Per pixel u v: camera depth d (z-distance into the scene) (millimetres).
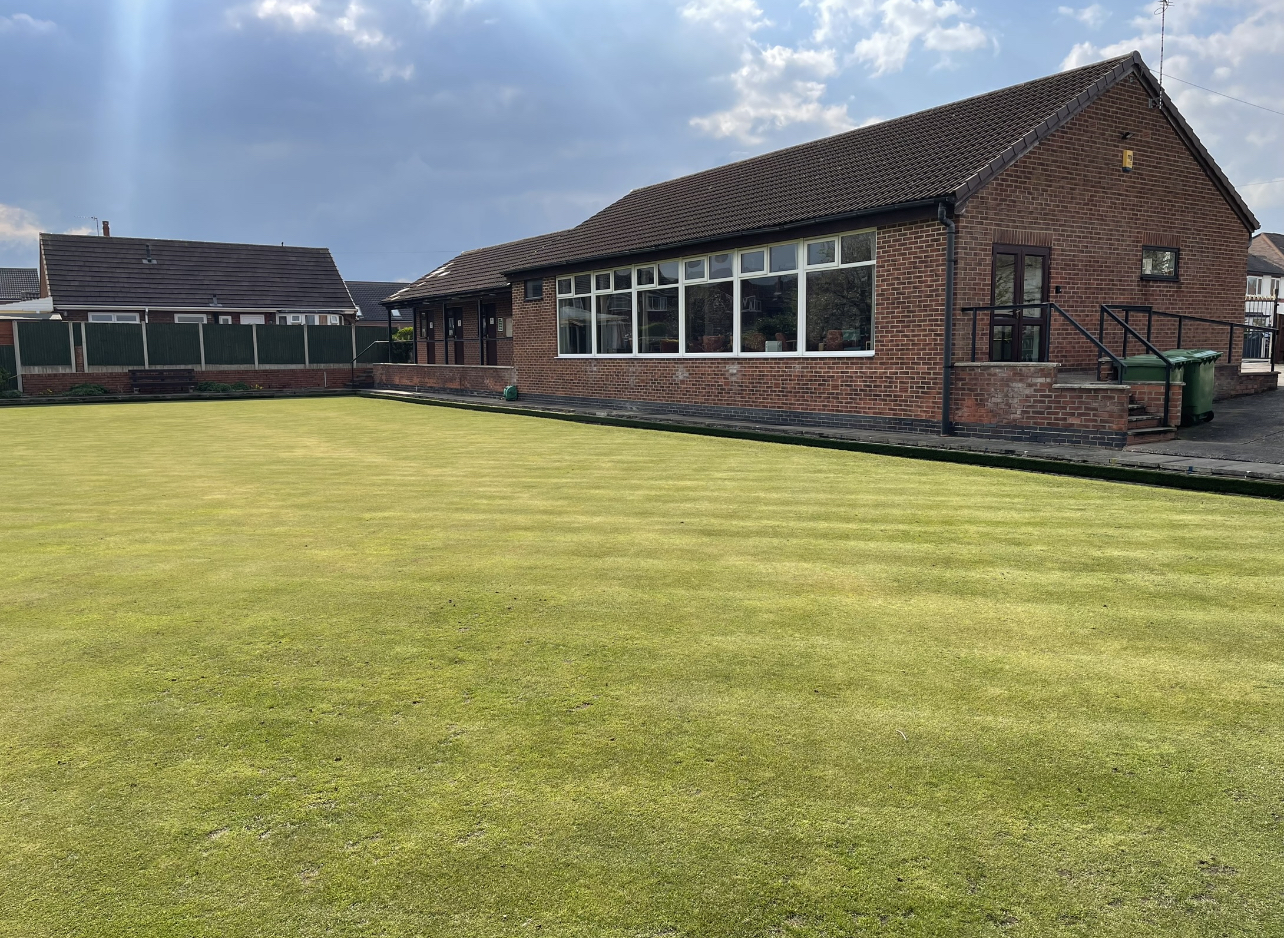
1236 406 13211
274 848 2543
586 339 19438
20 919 2258
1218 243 15117
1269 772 2867
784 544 6012
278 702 3523
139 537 6570
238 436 14719
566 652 4008
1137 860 2422
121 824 2680
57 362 26578
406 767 2980
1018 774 2871
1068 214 12977
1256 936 2135
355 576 5355
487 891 2332
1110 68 13125
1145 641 4043
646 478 9125
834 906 2252
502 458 11039
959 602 4648
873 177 13594
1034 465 9414
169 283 34875
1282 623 4270
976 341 12117
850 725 3227
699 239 15328
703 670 3766
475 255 30266
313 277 38125
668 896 2301
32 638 4332
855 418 13359
